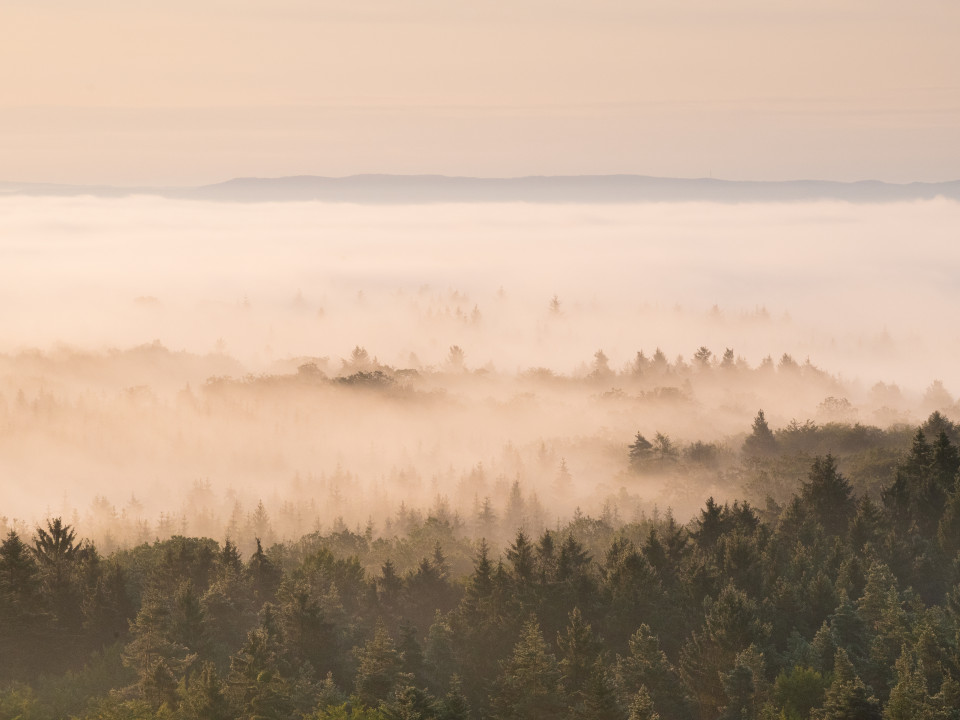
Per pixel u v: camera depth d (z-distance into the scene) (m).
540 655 148.88
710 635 167.50
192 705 139.75
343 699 150.12
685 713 154.75
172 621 174.25
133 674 165.25
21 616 184.00
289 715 142.75
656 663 157.25
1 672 176.75
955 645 161.62
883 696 157.50
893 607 177.50
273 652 156.88
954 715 134.62
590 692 140.75
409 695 135.12
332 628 177.12
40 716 146.62
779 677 150.75
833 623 175.00
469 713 144.12
